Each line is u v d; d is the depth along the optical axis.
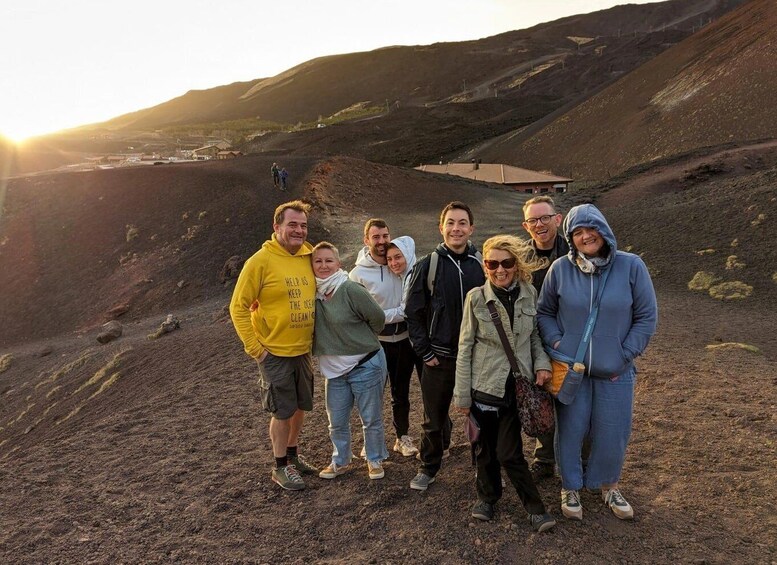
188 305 31.44
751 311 13.99
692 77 88.44
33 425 16.70
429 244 30.17
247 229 38.91
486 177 66.06
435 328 3.80
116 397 13.88
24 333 35.81
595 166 81.38
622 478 4.11
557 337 3.39
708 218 21.95
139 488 4.50
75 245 45.34
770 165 36.53
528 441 4.91
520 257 3.37
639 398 5.92
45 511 4.15
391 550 3.37
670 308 14.75
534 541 3.31
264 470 4.70
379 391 4.29
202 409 6.84
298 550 3.46
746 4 112.94
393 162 129.88
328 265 4.11
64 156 175.88
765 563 2.99
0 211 52.47
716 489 3.81
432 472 4.10
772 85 68.19
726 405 5.43
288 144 165.50
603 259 3.26
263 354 4.09
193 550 3.50
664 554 3.13
